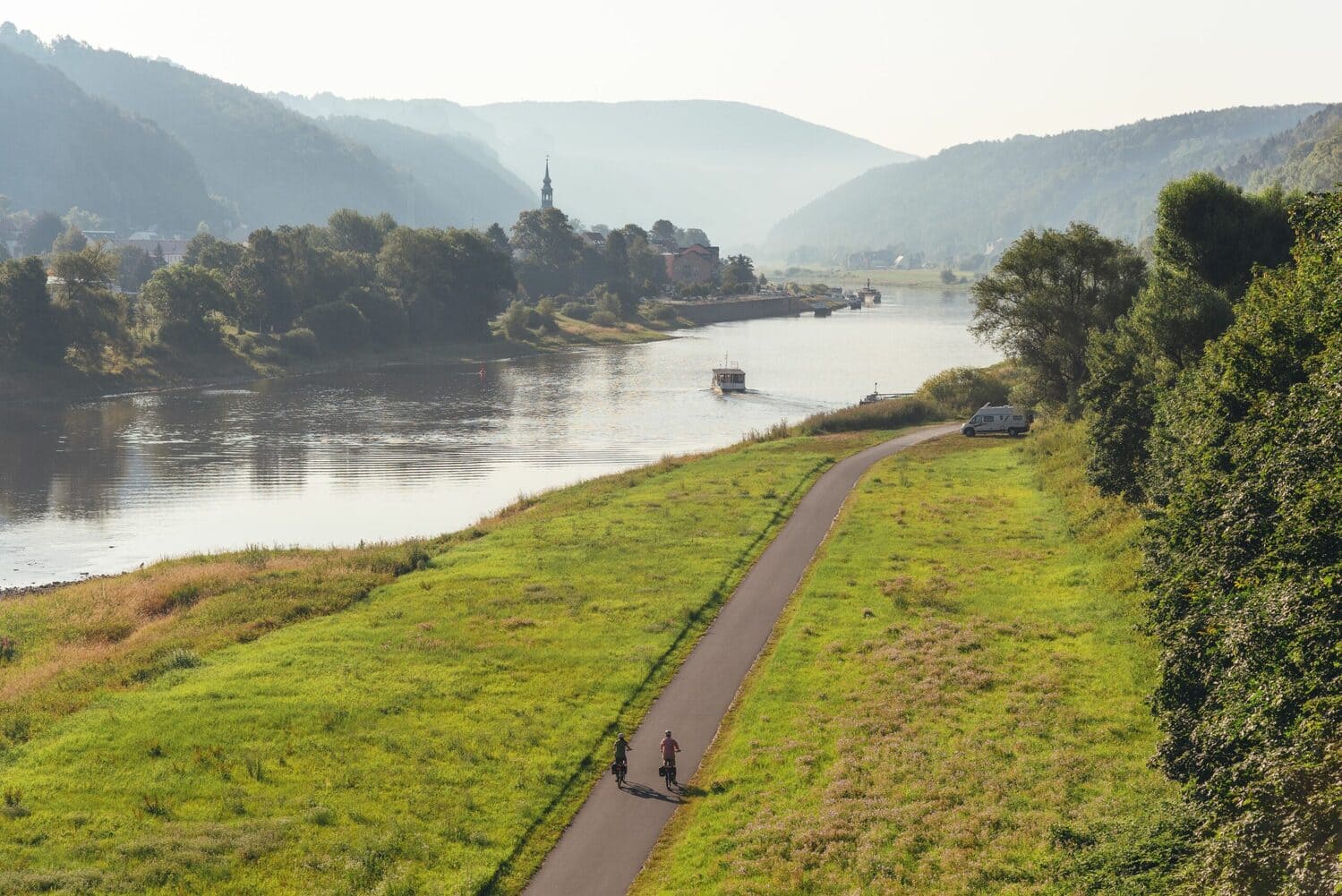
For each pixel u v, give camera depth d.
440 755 42.00
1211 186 83.06
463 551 71.88
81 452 122.25
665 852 35.97
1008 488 88.19
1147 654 48.31
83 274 175.00
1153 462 55.03
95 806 37.94
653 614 57.88
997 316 111.00
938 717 44.81
